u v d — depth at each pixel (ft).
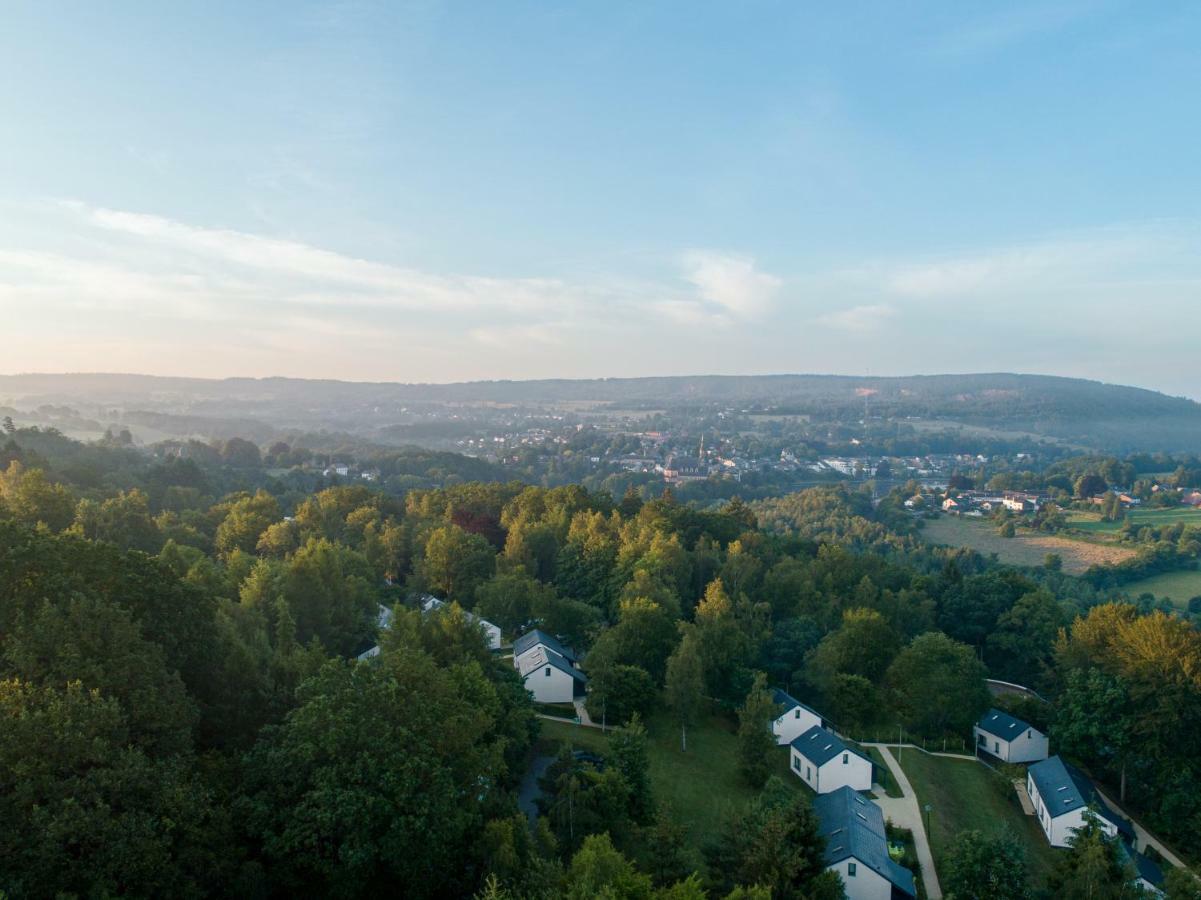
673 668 215.92
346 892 104.83
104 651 110.32
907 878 155.12
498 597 286.05
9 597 116.16
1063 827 187.73
